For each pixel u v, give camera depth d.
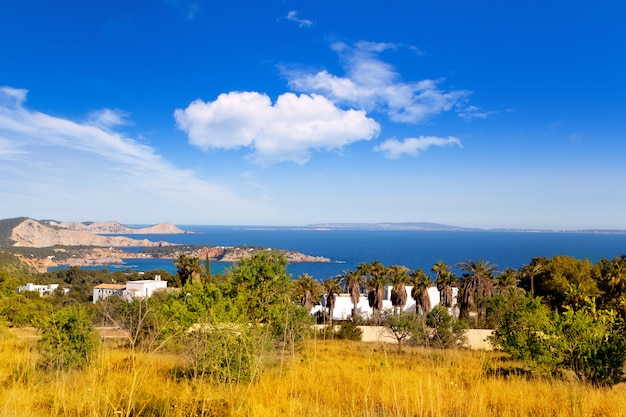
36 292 45.34
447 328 22.33
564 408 7.44
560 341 12.05
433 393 7.57
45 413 5.84
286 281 18.16
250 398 6.77
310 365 9.39
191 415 5.63
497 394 8.08
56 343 8.79
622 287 37.69
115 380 6.53
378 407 6.98
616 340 11.74
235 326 8.07
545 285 46.16
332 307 49.59
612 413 7.25
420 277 47.53
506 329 14.83
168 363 7.91
